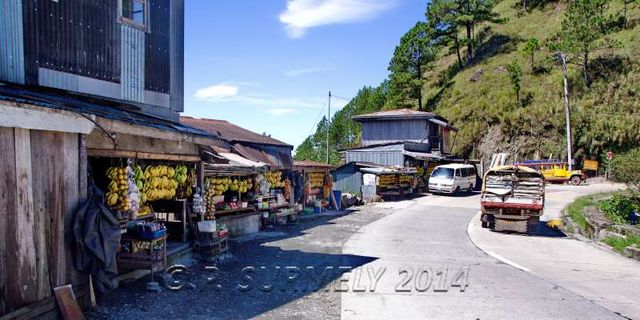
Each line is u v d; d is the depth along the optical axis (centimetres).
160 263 780
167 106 1091
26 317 528
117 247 651
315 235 1423
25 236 530
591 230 1664
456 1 6406
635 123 4294
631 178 1884
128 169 762
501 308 725
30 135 539
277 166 1703
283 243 1261
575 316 694
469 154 5034
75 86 834
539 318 681
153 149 856
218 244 1003
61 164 585
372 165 2964
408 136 4088
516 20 7106
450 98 5753
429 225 1753
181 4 1142
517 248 1325
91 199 636
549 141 4666
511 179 1684
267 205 1544
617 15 5603
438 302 750
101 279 630
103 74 896
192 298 720
